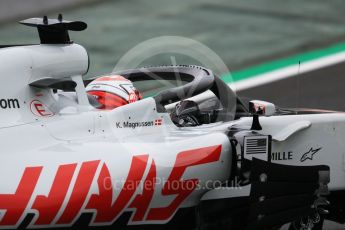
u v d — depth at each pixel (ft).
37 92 74.13
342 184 90.89
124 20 194.39
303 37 183.52
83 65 78.89
